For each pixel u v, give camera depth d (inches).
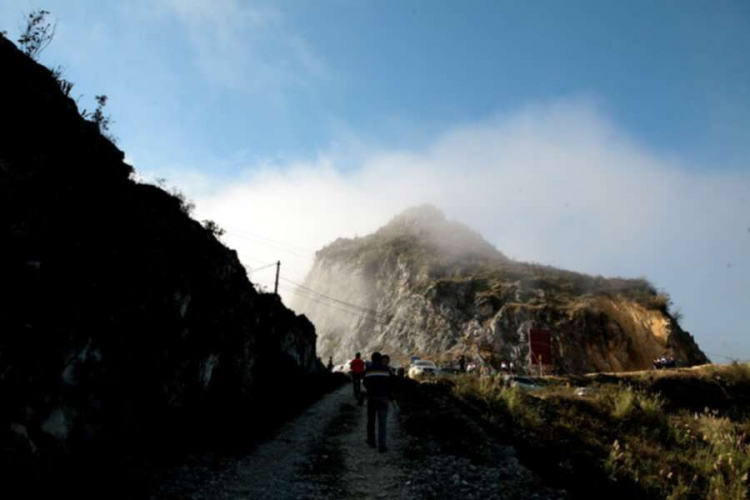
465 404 560.7
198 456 319.3
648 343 3063.5
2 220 235.0
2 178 242.4
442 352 3427.7
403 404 618.8
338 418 545.6
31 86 295.0
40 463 210.2
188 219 483.5
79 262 279.4
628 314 3257.9
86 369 262.2
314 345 1585.9
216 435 371.2
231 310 525.3
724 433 516.7
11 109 267.0
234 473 297.4
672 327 3088.1
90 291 281.1
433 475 314.0
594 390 726.5
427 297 3914.9
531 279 3801.7
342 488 287.3
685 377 1246.3
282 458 347.6
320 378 1114.7
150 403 326.3
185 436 346.0
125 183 380.8
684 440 502.6
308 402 686.5
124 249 334.6
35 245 249.4
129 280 328.8
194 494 249.4
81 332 262.4
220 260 514.9
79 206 299.9
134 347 316.8
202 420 389.7
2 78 270.7
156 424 327.6
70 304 260.2
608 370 2960.1
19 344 218.4
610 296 3494.1
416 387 775.1
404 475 315.6
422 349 3587.6
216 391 458.3
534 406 570.6
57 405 234.4
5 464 193.9
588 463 364.2
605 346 3083.2
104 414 270.2
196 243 468.1
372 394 392.5
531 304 3457.2
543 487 291.0
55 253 262.1
